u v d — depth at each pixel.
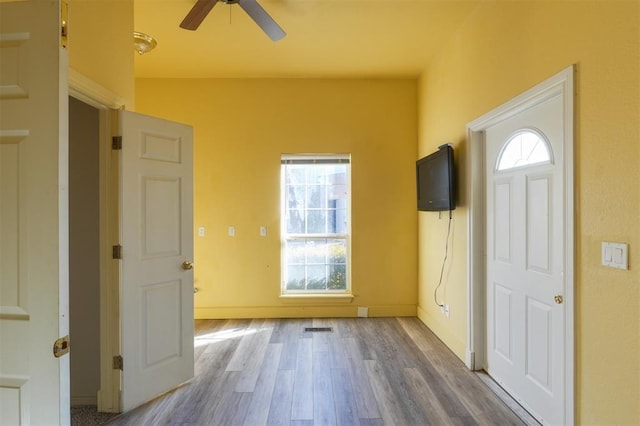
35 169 1.02
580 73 1.58
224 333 3.54
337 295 4.07
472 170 2.67
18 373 1.03
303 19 2.81
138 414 2.12
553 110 1.88
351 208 4.09
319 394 2.35
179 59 3.54
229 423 2.04
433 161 3.19
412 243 4.10
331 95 4.08
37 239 1.02
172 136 2.41
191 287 2.54
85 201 2.24
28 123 1.03
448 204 2.88
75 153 2.25
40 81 1.02
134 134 2.17
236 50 3.35
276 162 4.07
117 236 2.12
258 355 2.99
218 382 2.52
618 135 1.38
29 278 1.02
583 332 1.58
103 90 2.03
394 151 4.10
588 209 1.54
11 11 1.03
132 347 2.17
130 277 2.15
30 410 1.03
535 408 2.04
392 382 2.50
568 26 1.65
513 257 2.27
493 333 2.53
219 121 4.04
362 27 2.93
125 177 2.12
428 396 2.31
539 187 2.01
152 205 2.28
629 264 1.34
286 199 4.16
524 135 2.16
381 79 4.09
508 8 2.18
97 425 2.01
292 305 4.06
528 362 2.12
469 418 2.06
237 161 4.05
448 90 3.15
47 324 1.02
